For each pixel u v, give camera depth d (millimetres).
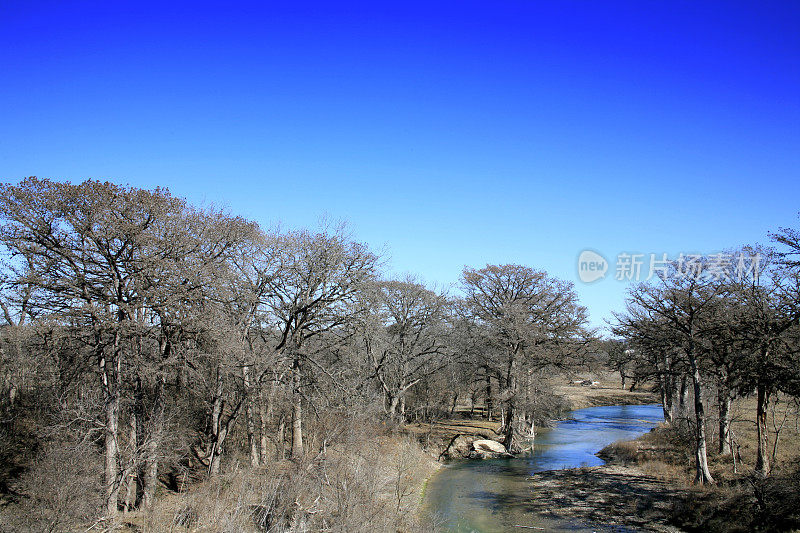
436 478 33625
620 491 28062
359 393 30328
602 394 81875
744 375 22750
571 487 29891
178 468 26984
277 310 28812
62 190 19969
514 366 43219
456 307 48406
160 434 21141
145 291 20516
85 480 18109
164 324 21453
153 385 22844
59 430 20438
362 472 22812
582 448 43469
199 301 22422
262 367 25500
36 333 20234
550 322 46781
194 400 26688
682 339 26797
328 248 29797
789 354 21109
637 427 54469
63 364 21578
